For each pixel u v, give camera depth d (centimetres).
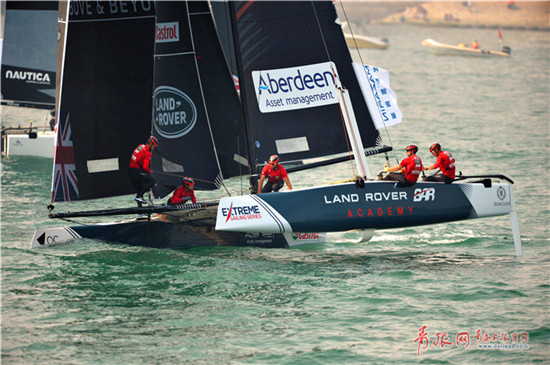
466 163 9012
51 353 3653
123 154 5425
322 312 4234
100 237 5538
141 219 5612
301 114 5547
